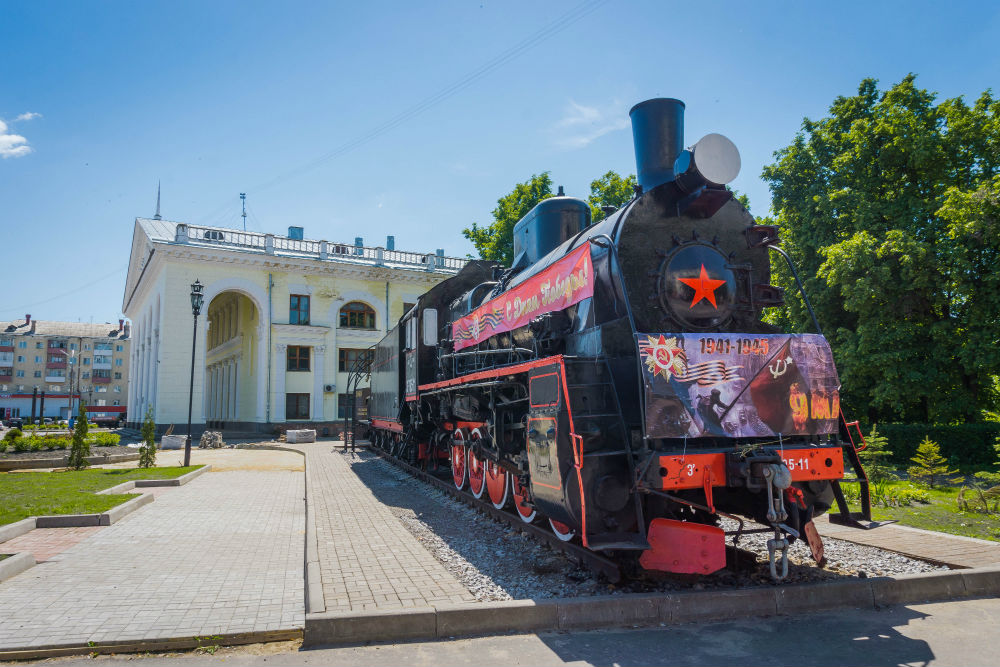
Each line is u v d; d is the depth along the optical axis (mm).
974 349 14578
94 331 93562
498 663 3650
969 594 4910
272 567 5855
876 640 3982
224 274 26844
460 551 6227
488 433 8234
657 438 4602
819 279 17891
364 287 29922
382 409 15852
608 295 5664
